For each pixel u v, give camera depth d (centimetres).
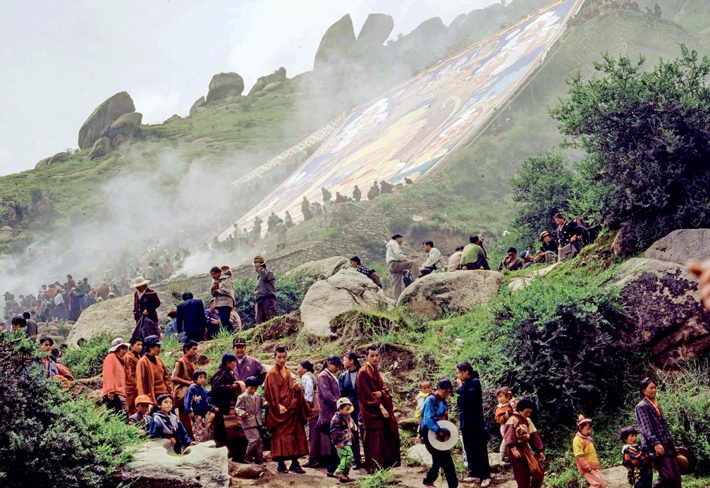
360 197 5369
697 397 1096
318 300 1761
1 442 943
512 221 2825
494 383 1230
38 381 1019
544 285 1355
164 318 2986
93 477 948
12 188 11138
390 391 1384
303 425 1148
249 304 2458
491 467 1113
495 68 6850
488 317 1394
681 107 1438
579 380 1180
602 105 1493
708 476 995
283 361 1156
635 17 6300
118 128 13225
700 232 1296
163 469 977
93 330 2492
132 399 1196
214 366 1588
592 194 1504
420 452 1183
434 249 2042
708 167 1448
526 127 5816
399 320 1611
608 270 1391
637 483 902
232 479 1052
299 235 4962
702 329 1188
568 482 1040
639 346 1221
